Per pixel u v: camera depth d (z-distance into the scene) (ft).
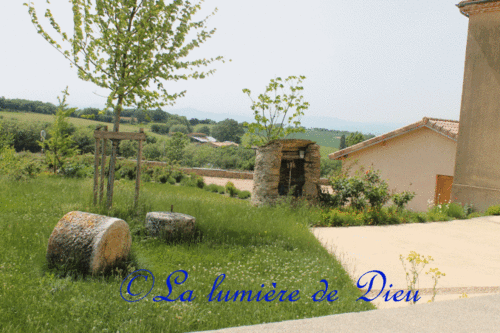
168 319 10.68
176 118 335.47
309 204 39.19
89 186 34.73
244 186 91.40
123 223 15.83
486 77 41.86
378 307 13.50
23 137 139.33
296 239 23.36
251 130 67.87
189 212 27.84
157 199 31.58
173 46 26.66
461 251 23.25
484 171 41.93
